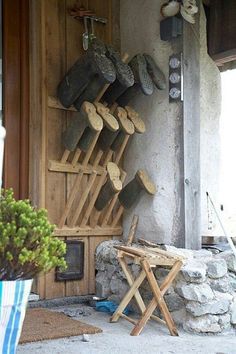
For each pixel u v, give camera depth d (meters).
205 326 3.47
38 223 2.13
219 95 4.84
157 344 3.20
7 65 4.29
